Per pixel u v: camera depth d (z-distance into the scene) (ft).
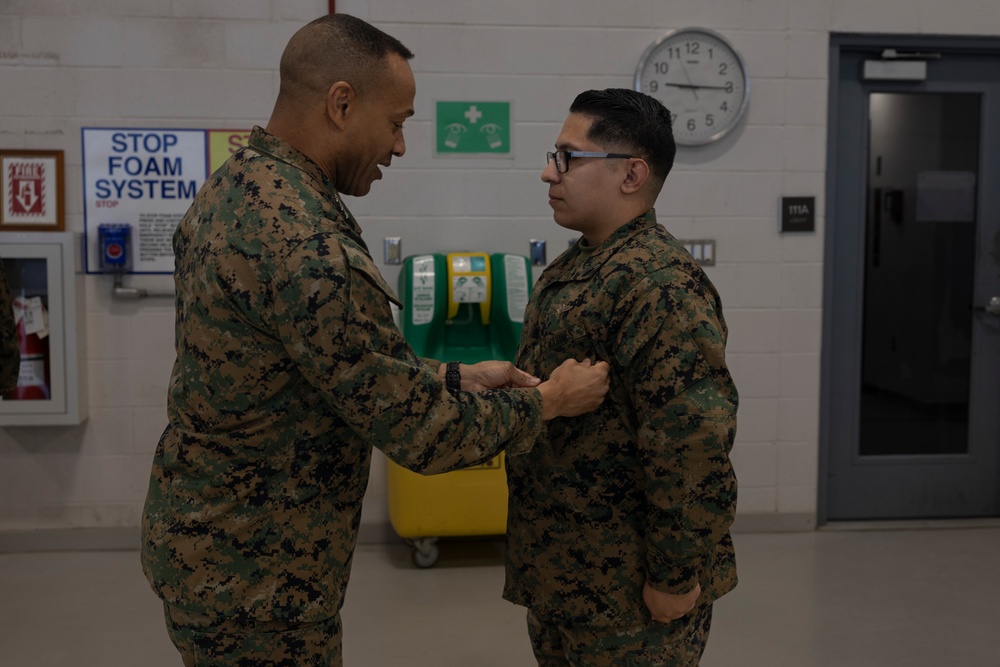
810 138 13.07
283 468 4.67
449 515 11.66
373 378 4.45
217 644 4.73
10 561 12.21
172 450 4.82
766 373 13.32
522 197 12.83
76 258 12.23
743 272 13.16
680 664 5.29
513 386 5.48
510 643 9.77
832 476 13.91
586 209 5.36
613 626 5.21
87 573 11.76
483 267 11.44
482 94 12.64
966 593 11.12
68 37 12.02
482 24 12.54
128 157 12.23
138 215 12.32
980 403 13.96
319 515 4.77
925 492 14.01
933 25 13.00
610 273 5.11
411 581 11.60
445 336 11.83
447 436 4.60
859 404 13.82
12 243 11.68
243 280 4.45
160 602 10.83
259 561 4.65
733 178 13.03
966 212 13.71
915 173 13.62
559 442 5.31
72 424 12.20
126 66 12.12
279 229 4.44
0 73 11.98
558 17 12.62
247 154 4.84
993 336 13.89
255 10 12.21
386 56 4.94
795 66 12.94
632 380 5.00
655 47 12.64
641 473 5.17
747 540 13.17
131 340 12.47
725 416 4.86
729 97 12.79
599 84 12.75
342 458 4.84
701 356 4.86
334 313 4.35
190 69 12.21
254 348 4.53
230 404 4.59
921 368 13.92
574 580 5.24
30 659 9.26
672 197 13.01
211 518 4.65
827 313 13.33
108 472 12.61
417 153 12.64
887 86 13.39
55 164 12.11
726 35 12.81
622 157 5.27
